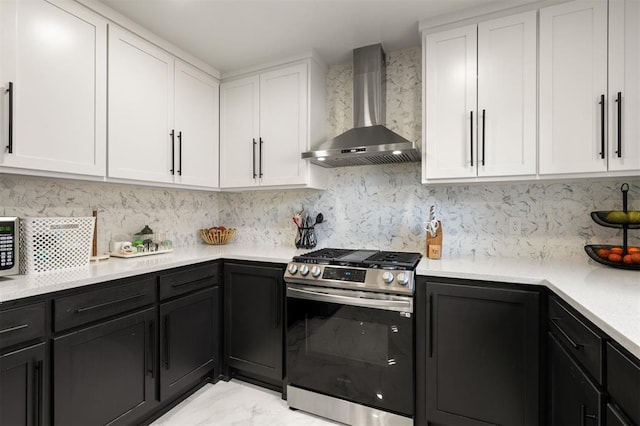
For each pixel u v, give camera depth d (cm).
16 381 119
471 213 216
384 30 206
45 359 128
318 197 262
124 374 159
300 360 191
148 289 172
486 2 176
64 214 191
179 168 225
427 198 228
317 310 185
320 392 186
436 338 162
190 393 206
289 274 191
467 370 157
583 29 159
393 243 237
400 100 235
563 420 124
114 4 176
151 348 173
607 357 91
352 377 177
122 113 187
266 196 284
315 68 238
